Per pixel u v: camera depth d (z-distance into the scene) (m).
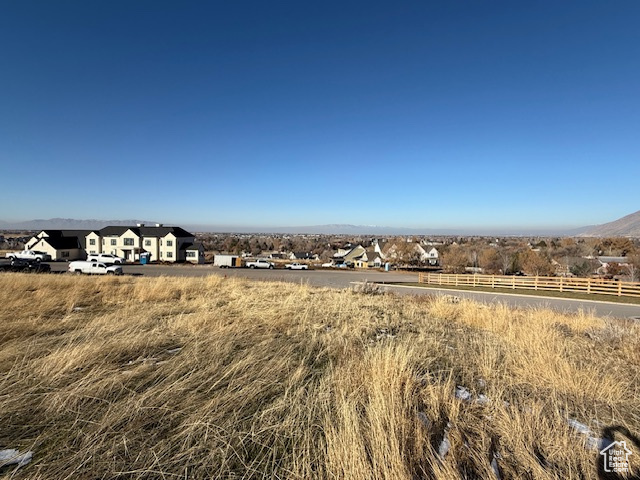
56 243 54.50
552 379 3.92
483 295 23.27
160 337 5.03
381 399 2.86
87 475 2.06
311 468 2.20
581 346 5.93
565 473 2.32
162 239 58.25
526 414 2.96
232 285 14.03
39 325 5.79
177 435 2.49
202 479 2.08
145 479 2.06
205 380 3.49
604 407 3.37
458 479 2.11
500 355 5.01
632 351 5.47
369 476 2.09
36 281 11.94
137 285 11.84
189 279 16.00
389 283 31.64
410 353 4.27
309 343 5.14
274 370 3.85
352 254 80.44
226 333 5.44
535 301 20.78
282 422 2.73
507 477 2.23
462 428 2.76
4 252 62.94
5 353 4.10
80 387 3.16
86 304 8.55
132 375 3.54
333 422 2.70
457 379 3.97
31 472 2.07
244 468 2.19
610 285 24.00
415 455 2.30
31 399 2.98
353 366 3.96
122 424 2.62
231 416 2.79
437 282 32.19
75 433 2.48
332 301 10.07
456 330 7.13
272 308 8.07
